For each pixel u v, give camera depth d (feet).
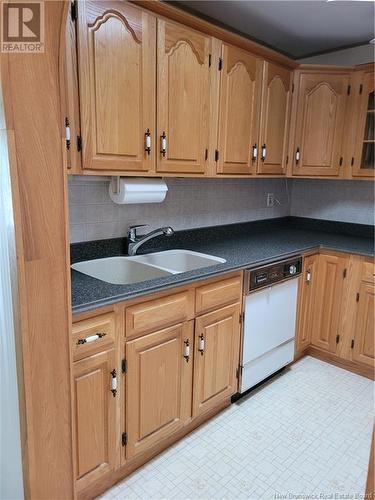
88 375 4.69
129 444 5.37
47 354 3.22
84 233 6.70
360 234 10.03
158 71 5.76
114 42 5.11
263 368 7.88
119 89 5.29
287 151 8.92
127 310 5.01
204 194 8.84
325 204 10.68
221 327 6.64
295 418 7.09
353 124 8.73
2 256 3.42
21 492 3.88
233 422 6.94
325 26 8.16
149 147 5.85
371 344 8.29
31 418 3.23
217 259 7.09
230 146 7.32
